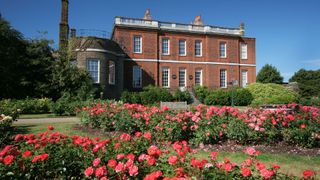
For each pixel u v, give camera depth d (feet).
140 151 12.84
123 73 97.81
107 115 31.27
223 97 92.79
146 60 102.22
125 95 82.64
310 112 26.35
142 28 102.01
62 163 11.68
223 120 24.27
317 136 23.04
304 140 22.57
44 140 13.70
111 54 86.63
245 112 26.16
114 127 30.27
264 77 177.99
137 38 101.91
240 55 118.21
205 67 111.86
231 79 114.93
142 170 10.47
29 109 58.90
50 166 11.50
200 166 9.93
